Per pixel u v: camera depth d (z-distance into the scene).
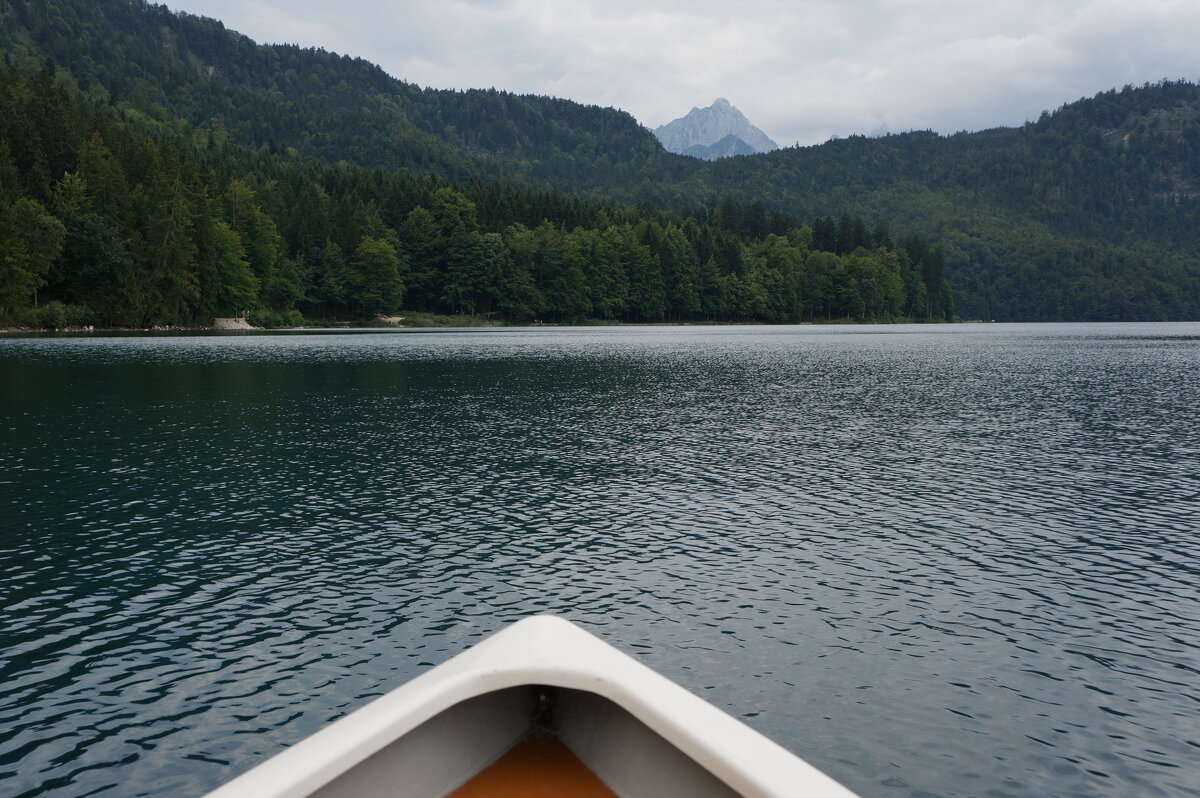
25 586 9.30
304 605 8.69
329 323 131.88
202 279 103.50
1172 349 67.44
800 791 2.20
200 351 55.00
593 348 65.25
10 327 81.56
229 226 118.94
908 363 48.09
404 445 18.38
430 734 2.76
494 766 2.86
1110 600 9.03
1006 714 6.55
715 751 2.38
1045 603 8.91
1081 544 11.07
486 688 2.72
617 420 22.53
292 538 11.12
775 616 8.44
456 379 35.28
